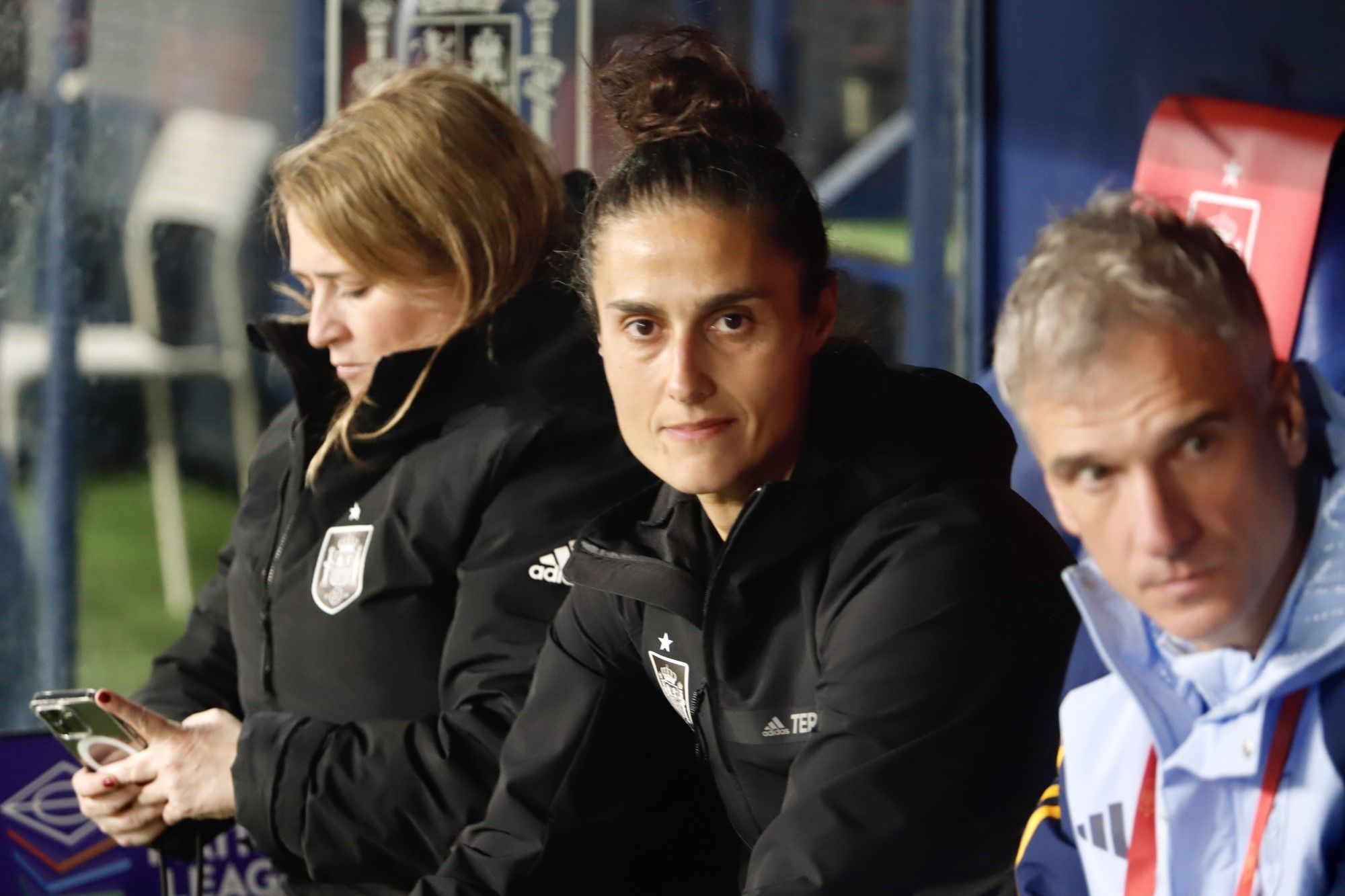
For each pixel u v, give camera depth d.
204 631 7.36
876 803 4.21
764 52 10.41
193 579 11.13
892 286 10.45
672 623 4.87
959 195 10.27
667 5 10.35
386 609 5.98
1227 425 2.91
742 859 5.27
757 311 4.34
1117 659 3.36
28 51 10.39
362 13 10.47
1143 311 2.86
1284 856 3.18
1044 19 9.84
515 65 10.33
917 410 4.64
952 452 4.62
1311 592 3.15
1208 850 3.34
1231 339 2.89
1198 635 3.03
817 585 4.54
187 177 10.75
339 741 5.84
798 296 4.43
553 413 5.89
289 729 5.95
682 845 5.51
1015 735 4.37
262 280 11.02
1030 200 10.02
